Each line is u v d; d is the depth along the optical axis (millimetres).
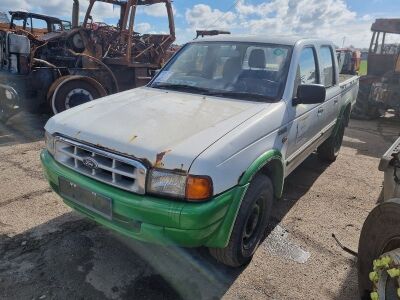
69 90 7086
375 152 6754
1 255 2955
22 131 6879
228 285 2748
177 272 2857
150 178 2262
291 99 3312
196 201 2223
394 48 10836
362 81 10414
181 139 2383
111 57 9031
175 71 3914
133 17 8633
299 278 2879
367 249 2475
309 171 5402
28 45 7484
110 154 2389
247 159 2572
